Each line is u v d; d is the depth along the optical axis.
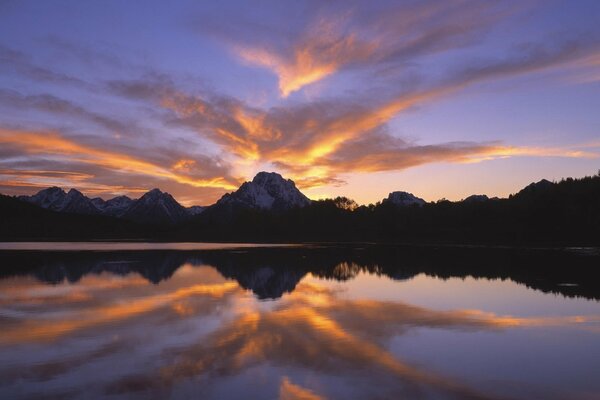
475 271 42.78
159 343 16.25
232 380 12.48
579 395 11.57
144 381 12.39
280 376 12.79
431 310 22.73
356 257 62.03
